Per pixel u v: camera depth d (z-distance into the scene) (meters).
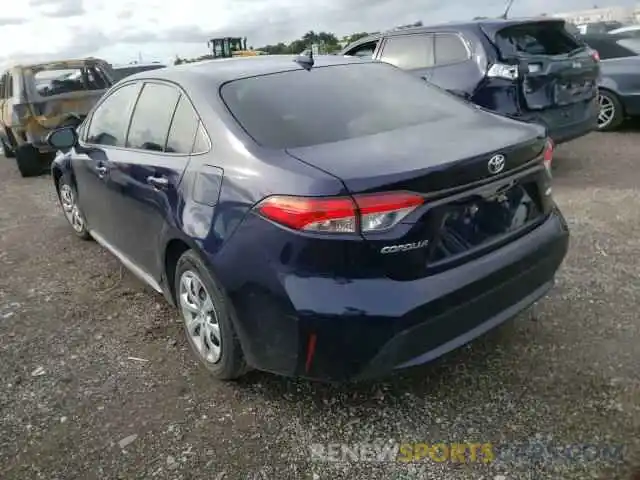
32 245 5.50
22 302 4.20
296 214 2.33
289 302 2.38
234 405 2.86
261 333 2.55
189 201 2.90
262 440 2.61
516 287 2.74
